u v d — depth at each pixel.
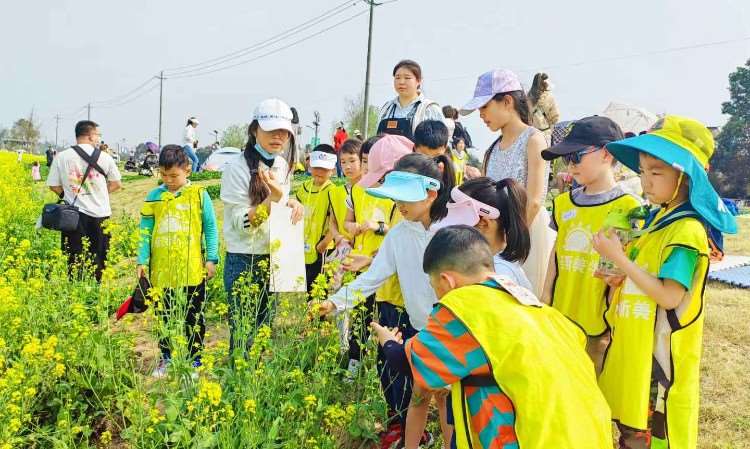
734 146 44.66
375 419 4.06
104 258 7.68
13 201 11.48
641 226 3.39
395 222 4.65
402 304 3.96
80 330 4.14
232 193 4.46
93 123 7.63
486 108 4.18
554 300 3.64
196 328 4.27
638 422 2.92
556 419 2.30
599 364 3.56
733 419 4.04
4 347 3.94
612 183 3.51
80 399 4.02
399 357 2.86
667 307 2.80
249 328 3.97
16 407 3.29
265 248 4.55
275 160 4.48
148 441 3.41
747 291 6.89
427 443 3.71
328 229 5.56
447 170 3.54
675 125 2.93
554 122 7.50
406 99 5.79
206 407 3.25
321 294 3.99
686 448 2.79
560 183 6.73
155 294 3.93
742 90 46.28
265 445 3.29
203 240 5.11
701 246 2.75
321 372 3.90
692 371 2.83
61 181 7.48
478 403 2.46
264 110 4.35
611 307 3.21
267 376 3.64
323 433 3.53
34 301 4.77
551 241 4.09
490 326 2.41
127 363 4.35
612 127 3.49
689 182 2.82
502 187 3.29
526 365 2.34
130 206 17.17
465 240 2.66
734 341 5.33
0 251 6.94
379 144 4.13
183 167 4.82
